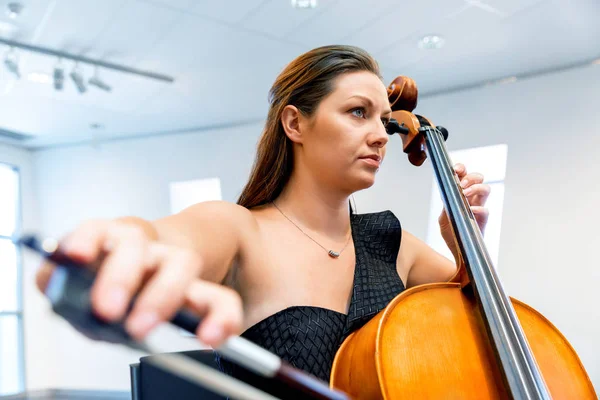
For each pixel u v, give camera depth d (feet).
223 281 3.86
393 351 3.60
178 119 24.93
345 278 4.25
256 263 3.85
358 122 4.20
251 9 15.40
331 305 4.05
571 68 19.49
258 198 4.49
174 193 27.25
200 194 27.35
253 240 3.88
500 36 17.11
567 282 18.92
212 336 1.01
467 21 16.16
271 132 4.47
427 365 3.62
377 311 4.13
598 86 18.95
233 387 0.96
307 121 4.27
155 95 21.74
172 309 1.02
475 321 4.04
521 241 19.85
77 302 0.87
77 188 28.48
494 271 4.30
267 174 4.49
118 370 27.09
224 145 26.07
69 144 28.63
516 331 3.89
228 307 1.05
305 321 3.81
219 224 3.62
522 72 20.07
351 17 15.88
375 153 4.19
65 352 27.91
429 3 15.16
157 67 19.07
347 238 4.52
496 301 4.06
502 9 15.44
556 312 19.01
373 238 4.69
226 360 3.85
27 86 20.65
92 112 23.65
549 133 19.74
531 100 20.17
